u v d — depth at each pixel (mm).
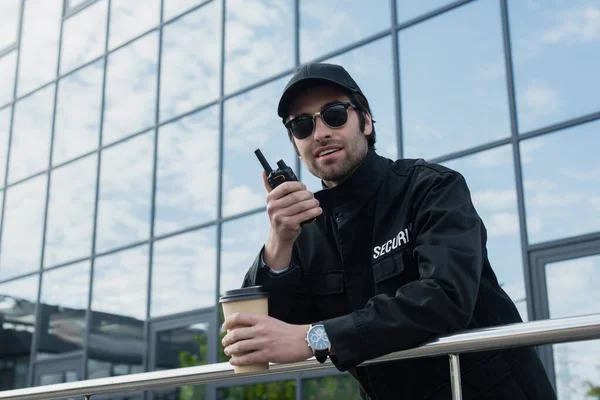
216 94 8914
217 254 8305
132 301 9031
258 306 1525
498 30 6656
